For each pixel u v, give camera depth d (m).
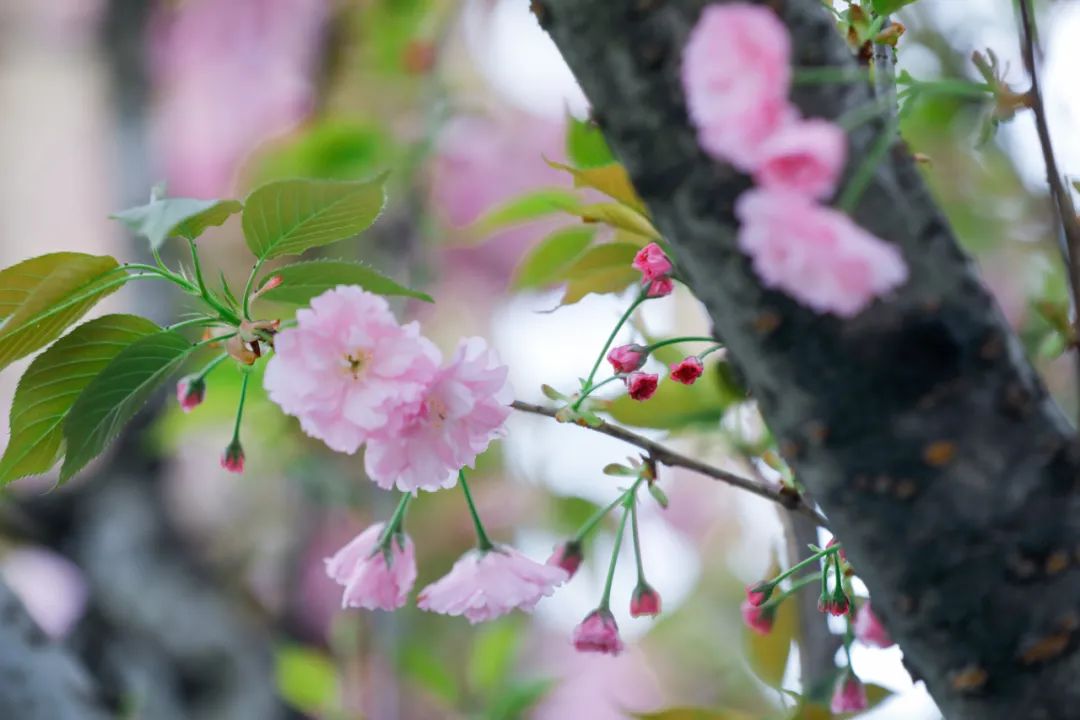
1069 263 1.31
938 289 1.27
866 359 1.27
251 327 1.37
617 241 1.47
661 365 1.55
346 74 2.55
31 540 2.33
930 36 1.72
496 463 2.36
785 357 1.27
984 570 1.27
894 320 1.27
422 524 2.40
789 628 1.52
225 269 2.34
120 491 2.36
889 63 1.33
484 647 2.07
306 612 2.36
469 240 1.70
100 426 1.37
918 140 1.75
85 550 2.34
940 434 1.27
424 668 2.06
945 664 1.28
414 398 1.34
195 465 2.39
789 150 1.25
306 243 1.36
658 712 1.51
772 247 1.25
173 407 2.06
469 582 1.43
